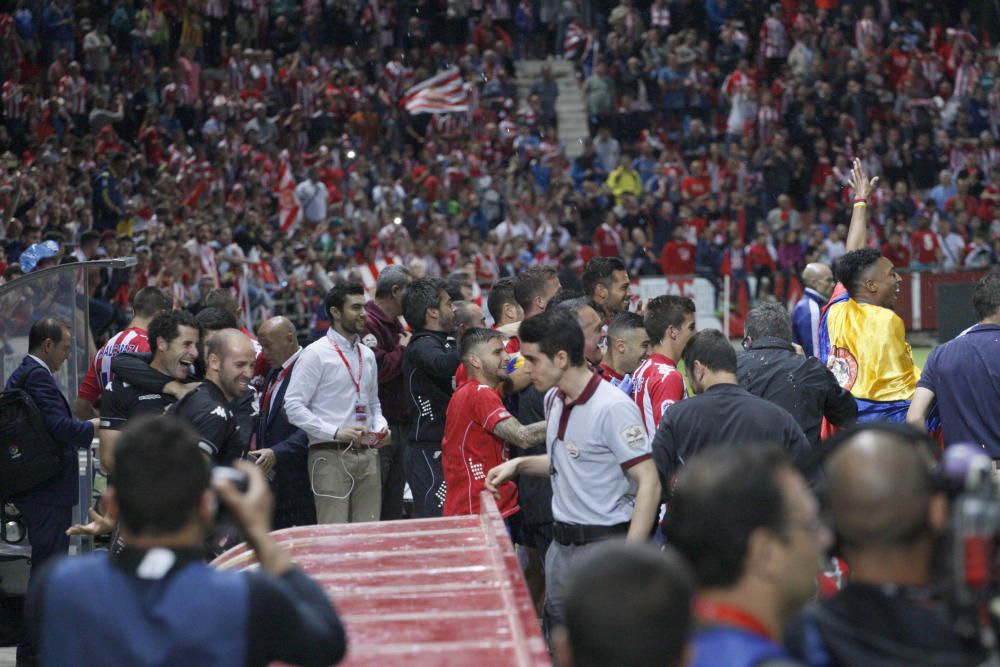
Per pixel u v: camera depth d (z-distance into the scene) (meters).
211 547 18.98
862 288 27.61
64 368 28.62
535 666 9.90
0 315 27.84
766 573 8.13
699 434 18.83
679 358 22.61
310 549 15.38
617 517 19.47
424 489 26.91
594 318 24.47
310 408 27.69
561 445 19.70
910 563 8.47
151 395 23.17
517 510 24.73
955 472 8.35
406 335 34.81
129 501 9.29
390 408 30.89
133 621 9.05
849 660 8.18
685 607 7.22
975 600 7.99
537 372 19.36
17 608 26.95
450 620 11.88
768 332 23.09
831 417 23.00
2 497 25.73
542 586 25.91
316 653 9.42
